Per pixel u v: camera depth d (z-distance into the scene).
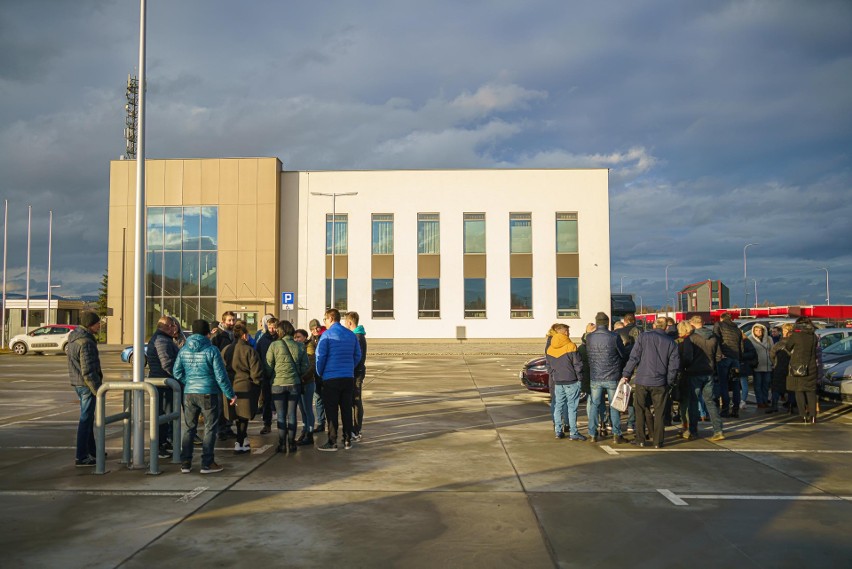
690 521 5.92
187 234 40.81
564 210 40.47
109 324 40.84
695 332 10.43
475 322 40.28
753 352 13.82
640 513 6.17
